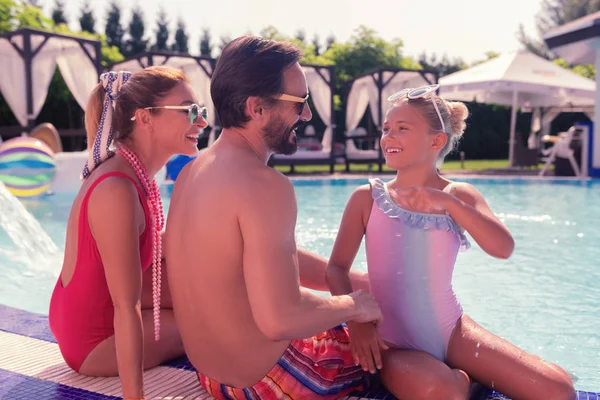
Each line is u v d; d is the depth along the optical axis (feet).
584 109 68.95
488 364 5.97
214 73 5.16
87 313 6.42
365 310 5.60
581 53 47.01
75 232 6.13
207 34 124.98
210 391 5.99
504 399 6.12
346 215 6.99
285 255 4.73
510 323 10.74
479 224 6.05
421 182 6.86
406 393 5.69
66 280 6.46
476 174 48.55
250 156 5.00
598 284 13.55
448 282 6.45
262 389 5.54
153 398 6.14
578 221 22.90
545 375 5.71
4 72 44.45
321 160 52.03
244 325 5.20
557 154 46.39
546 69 58.03
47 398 6.13
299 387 5.58
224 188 4.82
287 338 4.81
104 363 6.65
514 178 41.42
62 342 6.68
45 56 45.14
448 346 6.34
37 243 18.13
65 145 73.87
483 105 90.02
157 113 6.06
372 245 6.66
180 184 5.46
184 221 5.18
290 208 4.83
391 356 6.01
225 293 5.06
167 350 7.25
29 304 12.23
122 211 5.60
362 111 60.49
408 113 6.57
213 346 5.40
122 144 6.19
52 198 30.04
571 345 9.53
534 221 23.00
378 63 97.86
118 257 5.55
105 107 6.26
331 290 6.81
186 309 5.41
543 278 14.16
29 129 42.04
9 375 6.77
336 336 6.02
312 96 52.65
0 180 27.96
